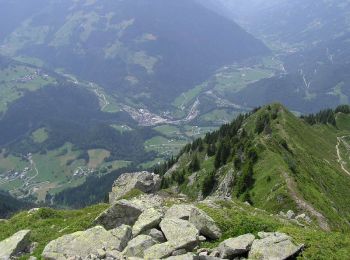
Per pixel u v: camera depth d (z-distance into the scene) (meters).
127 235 29.42
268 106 190.62
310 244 26.80
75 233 29.77
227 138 167.12
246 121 191.25
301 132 175.00
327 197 100.06
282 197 87.56
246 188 107.25
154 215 31.50
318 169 134.38
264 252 25.36
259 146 122.38
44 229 39.56
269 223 31.50
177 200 51.09
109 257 26.55
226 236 30.22
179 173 166.50
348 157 186.88
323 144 185.50
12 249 32.22
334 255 26.02
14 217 47.25
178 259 24.28
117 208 35.56
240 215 33.34
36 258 29.70
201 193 134.50
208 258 25.20
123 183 77.25
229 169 125.94
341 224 83.56
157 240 28.94
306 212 81.12
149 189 75.38
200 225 30.28
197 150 196.75
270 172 103.19
